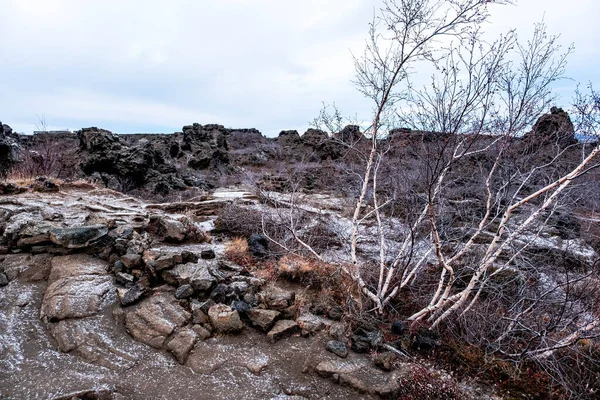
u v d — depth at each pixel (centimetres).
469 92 434
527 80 450
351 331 455
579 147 502
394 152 598
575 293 473
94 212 770
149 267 505
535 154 519
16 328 404
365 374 383
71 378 333
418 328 479
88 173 1562
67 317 420
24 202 763
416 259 643
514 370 429
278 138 4141
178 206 1016
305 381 371
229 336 427
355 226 548
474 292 610
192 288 483
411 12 476
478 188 603
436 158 468
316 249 721
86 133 1667
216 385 349
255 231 791
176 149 2611
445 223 649
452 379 401
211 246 686
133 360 371
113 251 563
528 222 459
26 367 346
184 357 380
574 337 410
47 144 1653
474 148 542
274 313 455
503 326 496
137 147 1742
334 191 1191
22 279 498
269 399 338
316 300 528
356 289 565
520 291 503
